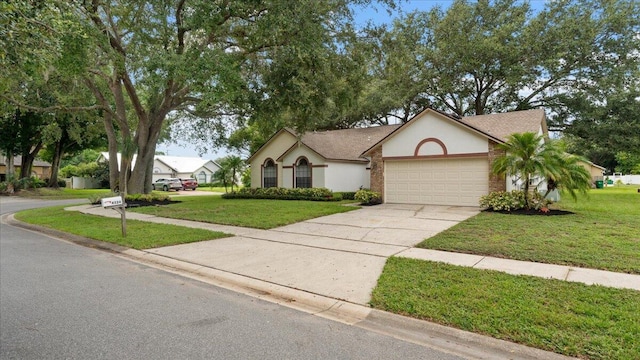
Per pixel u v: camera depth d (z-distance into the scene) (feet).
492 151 44.65
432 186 49.75
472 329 11.80
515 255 20.76
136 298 15.60
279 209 46.32
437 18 84.58
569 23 71.72
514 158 37.35
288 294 15.97
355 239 27.20
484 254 21.43
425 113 49.42
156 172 155.43
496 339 11.18
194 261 21.83
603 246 22.04
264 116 47.57
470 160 46.75
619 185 128.98
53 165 116.16
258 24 38.68
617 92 70.85
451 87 84.12
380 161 53.31
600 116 73.10
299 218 38.32
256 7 38.09
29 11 17.46
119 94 58.13
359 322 13.16
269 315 13.79
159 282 18.12
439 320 12.51
